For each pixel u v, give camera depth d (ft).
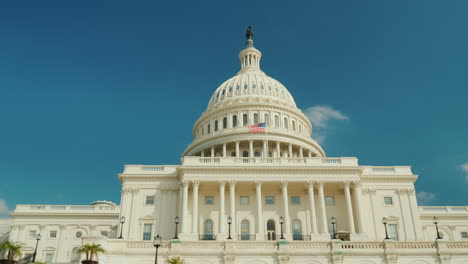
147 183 216.54
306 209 212.02
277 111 309.83
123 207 209.97
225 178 208.44
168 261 126.93
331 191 217.56
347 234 198.70
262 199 213.66
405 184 219.00
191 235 192.95
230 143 283.59
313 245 138.31
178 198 213.46
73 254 254.88
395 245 137.39
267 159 218.59
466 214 257.55
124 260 135.44
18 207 268.00
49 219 263.70
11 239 256.32
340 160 217.97
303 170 211.20
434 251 135.64
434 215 257.34
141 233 204.74
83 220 263.90
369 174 220.23
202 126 322.34
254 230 205.46
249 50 376.07
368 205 214.07
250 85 327.06
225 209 209.87
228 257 135.23
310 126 337.72
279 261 135.13
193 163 215.72
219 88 343.05
